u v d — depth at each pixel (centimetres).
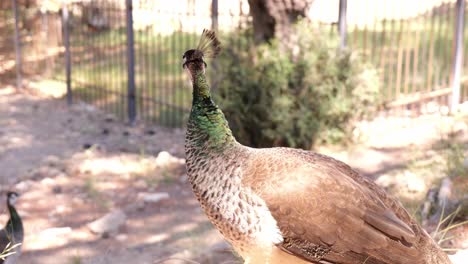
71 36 618
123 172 367
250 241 163
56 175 364
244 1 642
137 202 327
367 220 161
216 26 397
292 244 160
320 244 160
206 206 166
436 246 167
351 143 378
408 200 283
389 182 314
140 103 473
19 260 275
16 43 549
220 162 164
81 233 298
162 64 571
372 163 350
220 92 371
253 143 371
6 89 545
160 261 254
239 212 161
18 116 476
